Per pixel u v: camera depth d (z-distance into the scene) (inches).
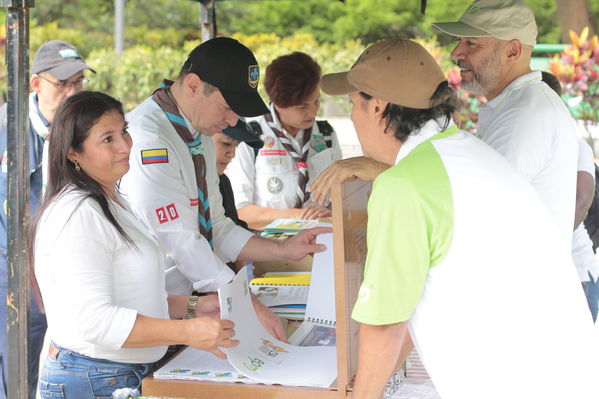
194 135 104.8
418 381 83.7
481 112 114.7
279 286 109.6
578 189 126.5
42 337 134.2
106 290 78.6
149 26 639.8
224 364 83.7
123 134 84.0
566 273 69.9
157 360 87.7
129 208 90.1
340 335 75.7
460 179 67.4
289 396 77.8
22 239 81.8
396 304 67.0
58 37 619.8
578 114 375.9
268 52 550.9
